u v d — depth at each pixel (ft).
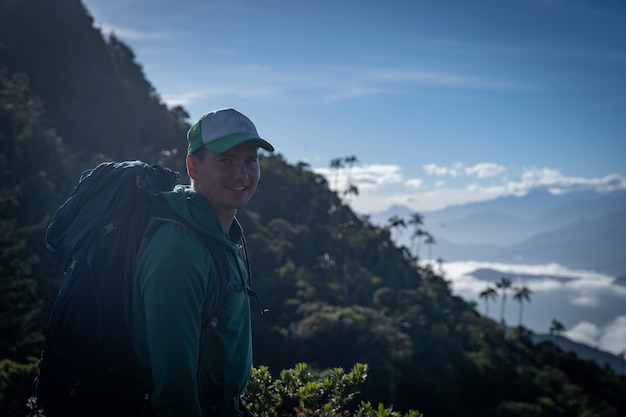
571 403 257.75
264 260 243.81
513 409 233.55
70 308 7.20
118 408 7.11
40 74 306.14
